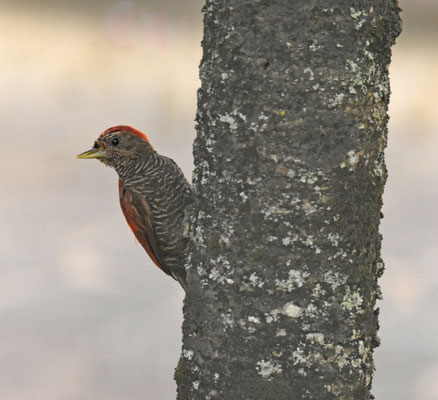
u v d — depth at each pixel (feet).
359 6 19.80
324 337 20.33
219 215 20.49
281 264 20.18
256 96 19.90
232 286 20.47
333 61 19.74
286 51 19.70
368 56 20.02
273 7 19.67
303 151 19.89
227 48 20.06
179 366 21.48
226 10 20.03
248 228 20.25
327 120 19.85
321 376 20.35
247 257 20.30
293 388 20.35
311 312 20.26
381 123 20.59
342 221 20.20
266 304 20.30
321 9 19.60
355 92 19.93
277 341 20.31
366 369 20.85
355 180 20.18
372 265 20.89
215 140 20.43
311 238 20.10
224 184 20.39
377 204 20.77
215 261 20.62
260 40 19.77
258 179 20.11
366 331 20.79
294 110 19.81
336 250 20.24
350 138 20.01
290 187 20.01
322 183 19.98
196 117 20.99
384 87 20.62
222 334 20.61
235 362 20.52
